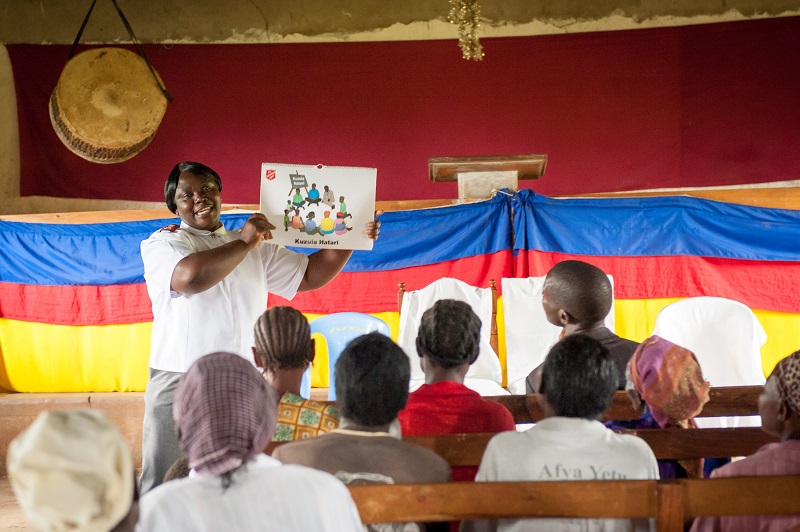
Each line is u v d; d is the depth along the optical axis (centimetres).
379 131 781
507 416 256
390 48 782
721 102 756
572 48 770
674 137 760
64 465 128
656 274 527
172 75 792
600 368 212
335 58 786
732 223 523
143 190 784
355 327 475
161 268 342
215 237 359
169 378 346
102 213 586
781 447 212
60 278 577
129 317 571
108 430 135
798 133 748
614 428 277
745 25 755
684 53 760
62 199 793
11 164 800
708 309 456
